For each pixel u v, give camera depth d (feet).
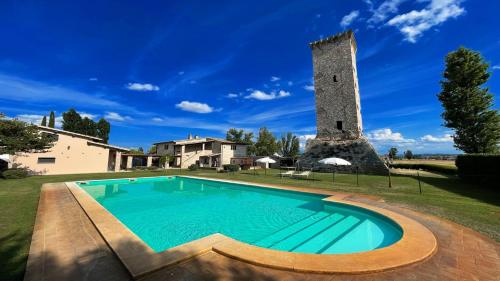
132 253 14.26
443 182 52.42
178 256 13.80
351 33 90.17
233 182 56.08
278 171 97.71
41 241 16.93
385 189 43.29
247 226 26.81
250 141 193.47
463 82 67.21
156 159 153.79
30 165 76.64
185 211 33.83
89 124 166.40
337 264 13.00
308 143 95.14
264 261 13.25
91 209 26.12
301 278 11.82
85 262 13.51
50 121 158.30
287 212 32.81
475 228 20.16
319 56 97.45
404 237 17.65
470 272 12.59
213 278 11.72
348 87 89.66
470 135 65.21
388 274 12.37
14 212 25.62
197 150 138.10
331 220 28.19
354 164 81.51
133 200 41.98
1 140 57.82
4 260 13.73
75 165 86.63
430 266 13.32
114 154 115.75
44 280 11.46
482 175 46.93
